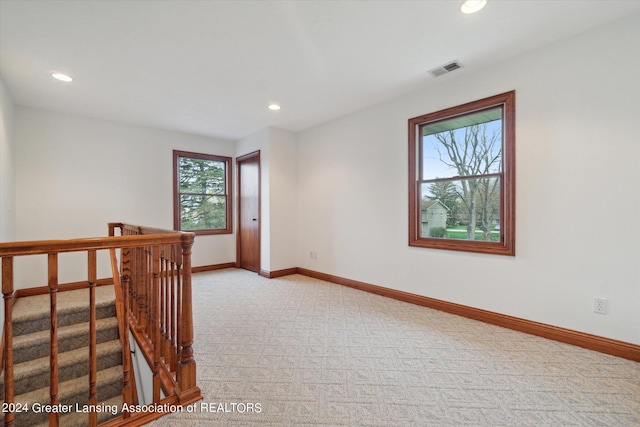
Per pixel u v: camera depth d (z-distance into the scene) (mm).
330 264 4293
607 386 1740
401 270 3402
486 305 2713
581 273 2203
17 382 2184
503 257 2592
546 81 2326
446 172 3045
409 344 2311
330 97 3346
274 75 2785
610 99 2064
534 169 2398
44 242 1323
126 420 1484
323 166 4371
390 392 1720
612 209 2072
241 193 5340
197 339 2430
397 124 3398
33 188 3492
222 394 1709
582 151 2182
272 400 1656
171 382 1775
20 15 1860
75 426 2195
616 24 2029
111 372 2506
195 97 3285
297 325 2715
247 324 2742
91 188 3914
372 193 3699
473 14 1934
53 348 1365
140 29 2039
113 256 3131
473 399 1648
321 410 1573
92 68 2588
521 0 1806
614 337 2080
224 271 5039
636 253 1993
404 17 1955
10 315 1267
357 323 2744
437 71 2736
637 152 1978
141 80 2840
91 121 3922
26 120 3449
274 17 1938
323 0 1788
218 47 2287
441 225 3086
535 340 2336
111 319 2857
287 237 4734
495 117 2689
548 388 1730
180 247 1700
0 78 2703
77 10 1825
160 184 4531
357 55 2436
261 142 4672
